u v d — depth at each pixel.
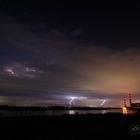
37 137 13.98
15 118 14.17
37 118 15.27
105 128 18.86
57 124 15.96
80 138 16.31
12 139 12.80
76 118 17.75
